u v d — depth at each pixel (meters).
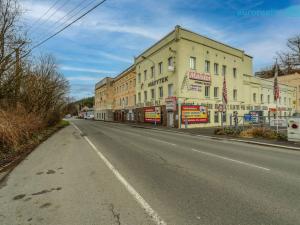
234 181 5.49
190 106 26.95
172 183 5.34
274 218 3.55
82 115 103.75
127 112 43.47
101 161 7.91
